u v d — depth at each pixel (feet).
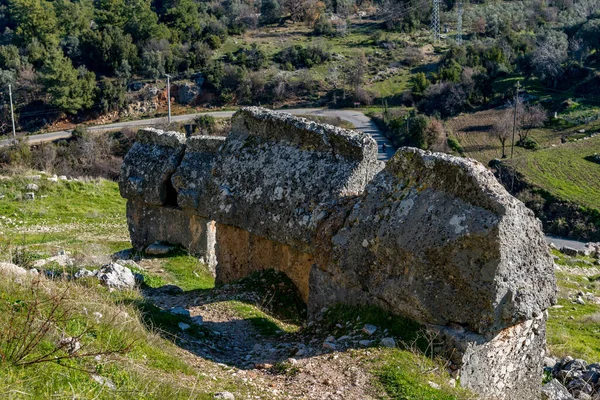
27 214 72.08
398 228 23.11
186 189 45.32
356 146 29.22
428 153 23.25
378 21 282.97
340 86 207.21
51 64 197.16
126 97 203.62
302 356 22.58
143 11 246.27
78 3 287.48
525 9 283.38
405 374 19.85
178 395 16.40
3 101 198.08
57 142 168.25
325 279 26.53
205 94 207.92
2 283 19.44
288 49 234.38
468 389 20.47
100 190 84.23
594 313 48.19
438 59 226.79
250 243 34.96
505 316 20.95
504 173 130.93
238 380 19.61
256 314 29.58
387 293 23.27
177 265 45.70
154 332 22.21
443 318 21.74
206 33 253.85
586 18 245.65
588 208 112.47
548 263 22.22
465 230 21.03
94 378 15.62
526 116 160.15
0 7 315.78
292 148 31.99
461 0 300.20
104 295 25.41
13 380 14.12
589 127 154.81
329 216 27.86
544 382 26.71
